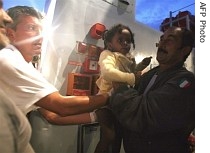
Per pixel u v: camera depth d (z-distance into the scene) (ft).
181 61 2.48
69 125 3.14
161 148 2.33
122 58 2.98
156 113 2.11
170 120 2.13
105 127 2.91
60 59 3.19
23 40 2.36
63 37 3.21
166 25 3.19
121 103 2.31
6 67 2.07
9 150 1.31
